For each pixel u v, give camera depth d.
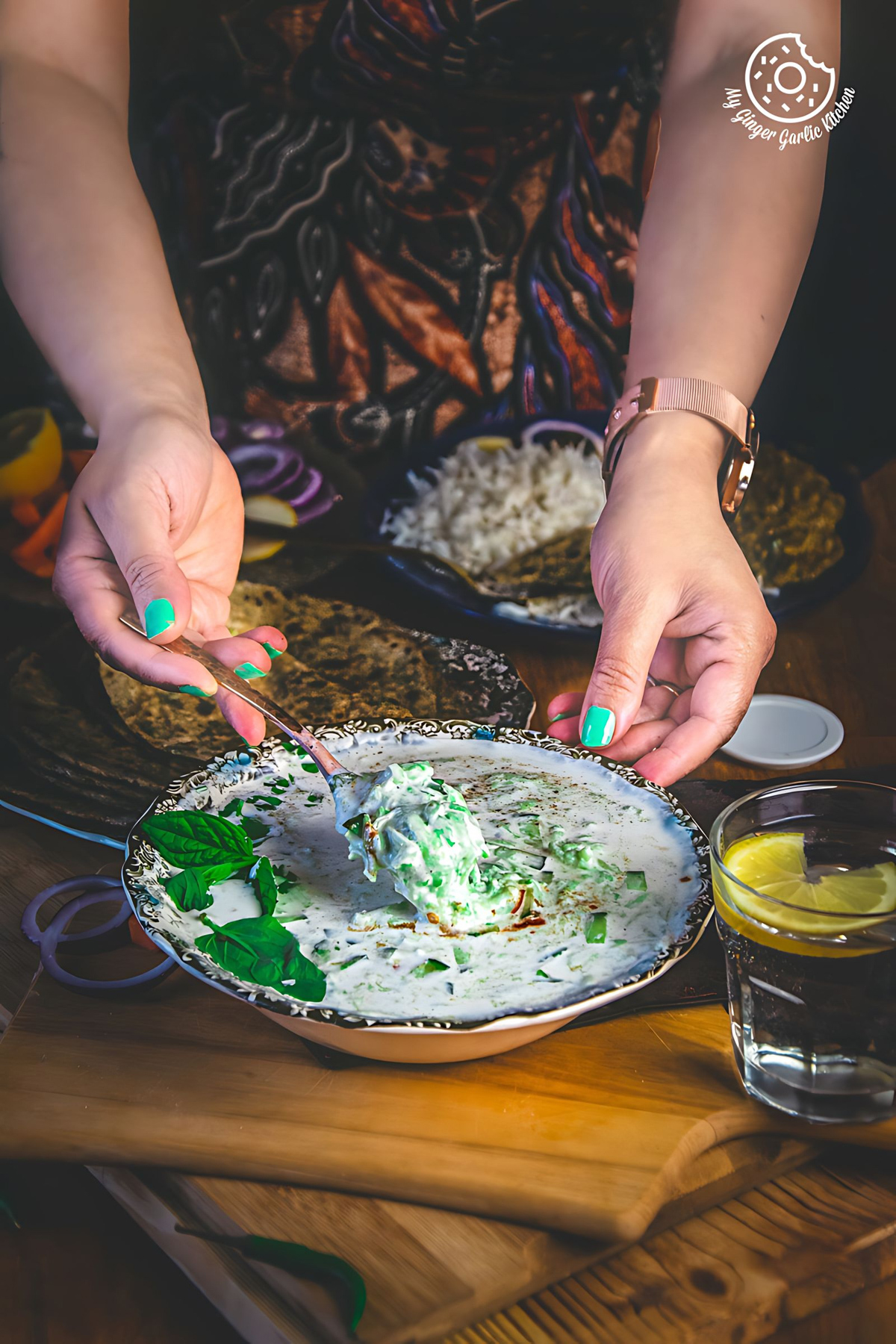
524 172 1.07
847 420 1.28
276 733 0.82
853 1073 0.64
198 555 0.89
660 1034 0.68
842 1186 0.65
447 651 0.87
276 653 0.84
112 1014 0.70
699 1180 0.64
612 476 0.89
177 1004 0.70
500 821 0.73
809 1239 0.63
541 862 0.70
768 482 0.98
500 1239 0.62
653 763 0.78
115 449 0.84
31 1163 0.68
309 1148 0.64
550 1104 0.66
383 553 0.94
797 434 1.25
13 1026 0.69
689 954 0.71
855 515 0.96
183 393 0.89
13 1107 0.66
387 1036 0.64
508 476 1.01
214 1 1.01
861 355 1.37
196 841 0.69
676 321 0.89
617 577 0.79
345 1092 0.66
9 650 0.88
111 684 0.85
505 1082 0.67
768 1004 0.64
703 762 0.80
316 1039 0.66
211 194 1.07
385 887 0.70
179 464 0.84
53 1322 0.64
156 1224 0.65
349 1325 0.60
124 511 0.81
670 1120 0.65
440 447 1.05
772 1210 0.64
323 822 0.73
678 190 0.92
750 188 0.90
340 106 1.04
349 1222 0.63
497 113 1.04
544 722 0.85
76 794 0.78
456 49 1.02
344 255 1.08
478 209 1.07
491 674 0.85
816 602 0.90
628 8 1.02
